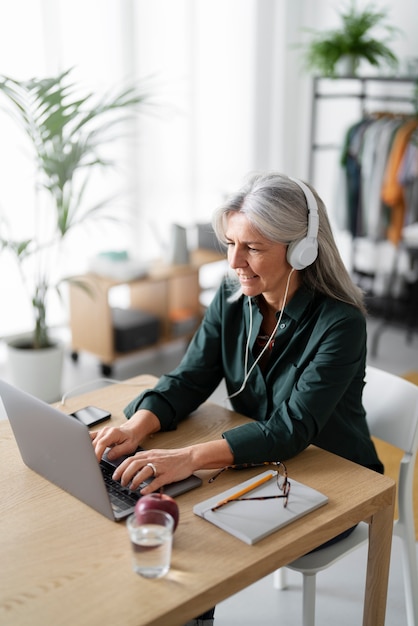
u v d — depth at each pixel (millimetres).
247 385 1836
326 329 1684
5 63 3732
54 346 3539
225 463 1539
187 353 1913
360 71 4812
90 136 3277
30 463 1536
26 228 3998
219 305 1897
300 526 1351
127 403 1856
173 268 4000
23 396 1405
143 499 1279
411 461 1824
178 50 4461
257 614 2107
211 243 4312
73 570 1224
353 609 2129
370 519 1562
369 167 4211
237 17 4723
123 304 4785
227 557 1258
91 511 1393
